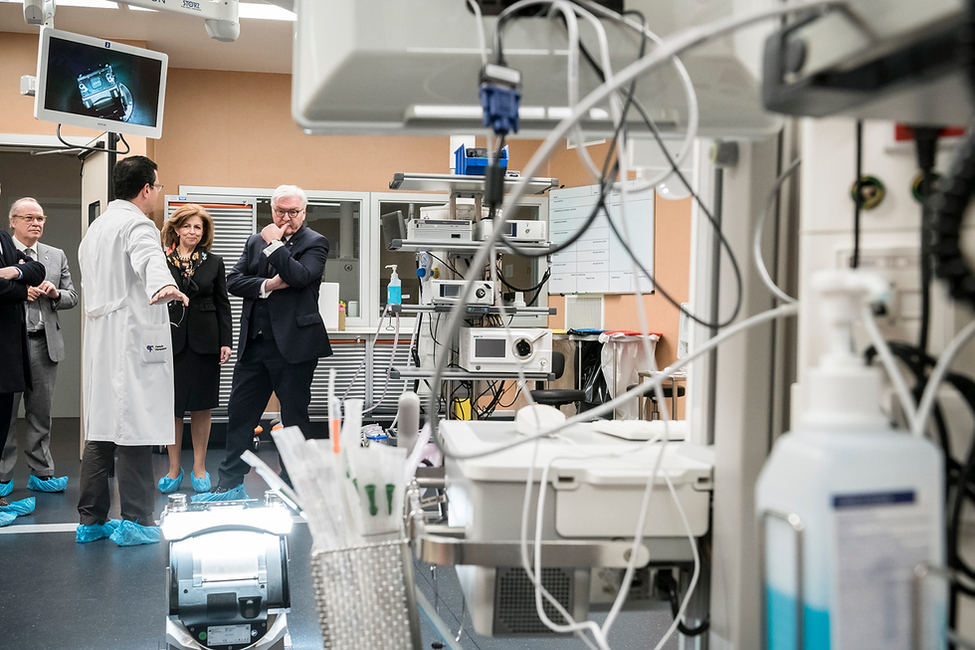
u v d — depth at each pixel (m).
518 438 0.97
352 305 6.92
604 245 6.47
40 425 4.32
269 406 6.16
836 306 0.46
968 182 0.38
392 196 7.01
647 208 6.09
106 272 3.09
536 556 0.71
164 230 4.33
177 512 1.75
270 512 1.76
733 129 0.71
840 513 0.43
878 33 0.37
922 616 0.44
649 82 0.68
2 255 3.62
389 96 0.67
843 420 0.45
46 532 3.46
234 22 3.34
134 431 3.14
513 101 0.61
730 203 0.80
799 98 0.43
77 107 3.73
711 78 0.69
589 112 0.67
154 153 6.61
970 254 0.52
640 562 0.74
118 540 3.25
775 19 0.66
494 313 3.62
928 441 0.45
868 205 0.62
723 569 0.78
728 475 0.78
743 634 0.75
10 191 7.80
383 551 0.74
